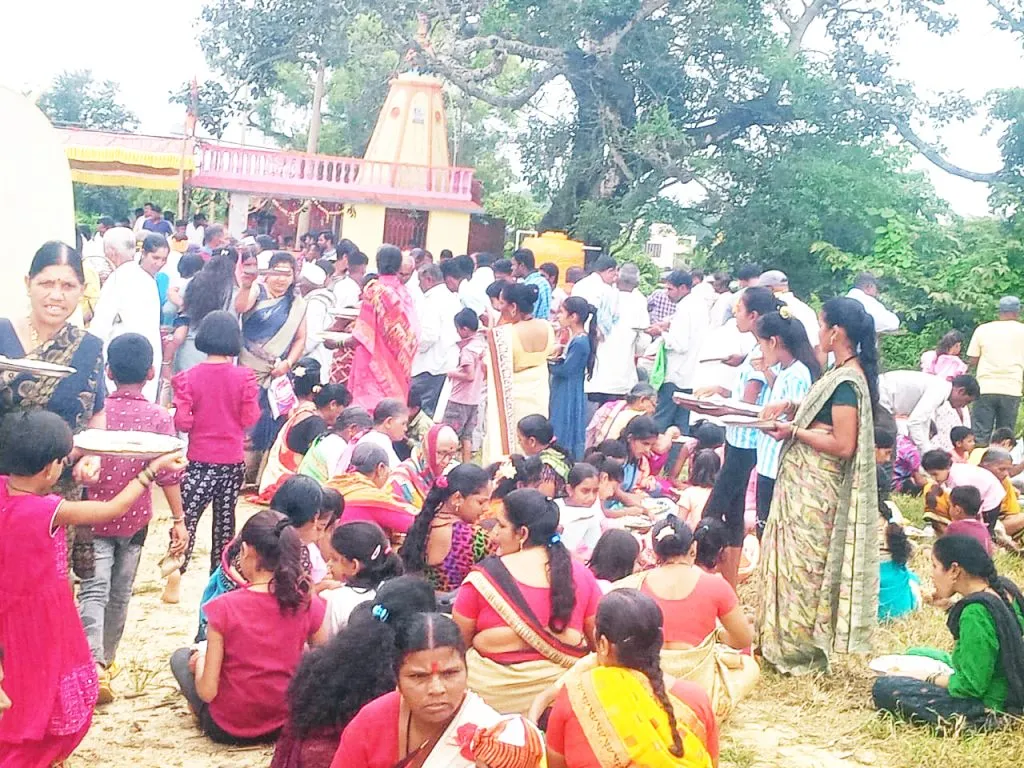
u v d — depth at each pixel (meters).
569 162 27.81
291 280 9.98
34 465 4.44
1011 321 13.73
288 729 4.34
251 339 9.92
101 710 5.68
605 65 26.48
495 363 9.37
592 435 10.23
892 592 7.78
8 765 4.31
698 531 6.05
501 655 4.85
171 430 6.21
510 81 37.53
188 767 5.08
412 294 10.97
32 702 4.35
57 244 5.49
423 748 3.33
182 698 5.86
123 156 26.08
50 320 5.43
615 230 26.53
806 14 27.25
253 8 29.67
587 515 7.14
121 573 5.79
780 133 26.64
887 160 25.77
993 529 9.54
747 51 26.00
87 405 5.50
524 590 4.85
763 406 7.12
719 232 26.39
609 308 11.77
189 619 7.04
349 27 30.02
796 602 6.67
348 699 4.22
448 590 6.00
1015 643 5.84
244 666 5.23
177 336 9.69
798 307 10.35
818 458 6.63
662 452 9.47
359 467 6.76
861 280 11.63
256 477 10.29
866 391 6.57
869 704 6.28
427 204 28.00
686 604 5.41
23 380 5.30
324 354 11.27
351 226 28.08
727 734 5.87
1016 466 10.73
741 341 9.69
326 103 40.03
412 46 27.20
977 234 23.11
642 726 3.87
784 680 6.59
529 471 7.11
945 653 6.52
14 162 6.78
